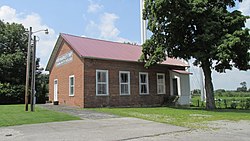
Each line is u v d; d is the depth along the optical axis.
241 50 19.64
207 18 20.56
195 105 27.64
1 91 30.14
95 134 9.19
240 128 10.77
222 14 20.69
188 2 20.70
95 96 21.92
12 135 9.09
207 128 10.74
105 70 22.91
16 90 31.31
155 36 22.75
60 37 26.25
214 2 21.50
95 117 14.30
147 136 8.90
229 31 20.39
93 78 22.02
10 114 15.52
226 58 18.17
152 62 22.67
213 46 19.36
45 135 9.03
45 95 33.16
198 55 20.12
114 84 23.36
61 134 9.20
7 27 42.41
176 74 28.12
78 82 22.33
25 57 39.03
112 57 23.48
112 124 11.66
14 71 37.06
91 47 24.55
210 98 22.05
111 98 22.95
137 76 25.36
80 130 10.04
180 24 21.34
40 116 14.47
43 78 44.78
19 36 42.62
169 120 13.30
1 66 35.78
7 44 41.59
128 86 24.47
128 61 24.34
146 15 23.06
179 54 22.25
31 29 19.22
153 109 20.67
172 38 21.98
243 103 24.98
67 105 24.16
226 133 9.54
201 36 19.73
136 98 24.88
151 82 26.50
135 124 11.72
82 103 21.27
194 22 21.41
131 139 8.38
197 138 8.53
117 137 8.66
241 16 20.34
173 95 27.84
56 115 14.98
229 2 21.73
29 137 8.70
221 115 15.92
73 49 23.62
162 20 21.59
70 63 24.34
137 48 29.98
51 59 29.50
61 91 26.30
